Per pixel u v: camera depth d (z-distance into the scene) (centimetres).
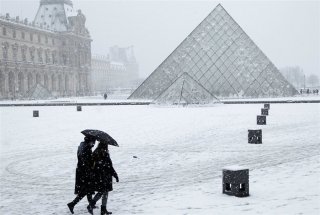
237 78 8944
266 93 8938
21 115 5588
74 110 6638
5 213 1123
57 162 2016
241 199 1147
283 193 1184
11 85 14338
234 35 9350
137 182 1528
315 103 7519
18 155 2264
